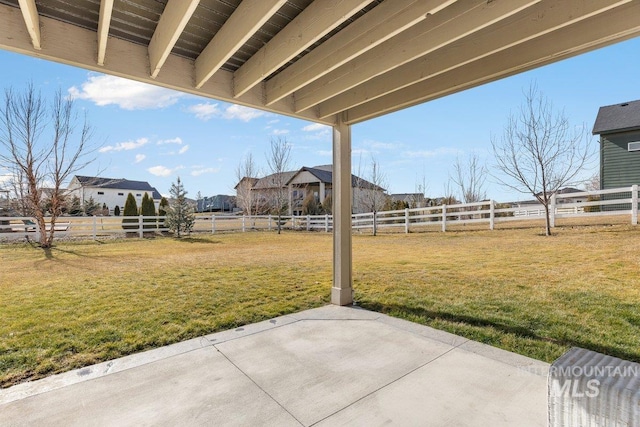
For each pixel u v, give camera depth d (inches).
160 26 91.9
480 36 90.9
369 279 212.4
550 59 90.7
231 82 127.6
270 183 759.1
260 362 102.7
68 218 479.5
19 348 113.7
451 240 381.1
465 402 79.8
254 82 113.7
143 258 311.3
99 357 107.3
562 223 393.1
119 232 517.3
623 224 332.8
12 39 85.6
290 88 120.6
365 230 589.0
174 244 428.8
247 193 791.7
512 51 96.4
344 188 162.1
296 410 77.8
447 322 135.4
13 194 421.1
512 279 199.6
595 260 229.3
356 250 344.8
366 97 128.0
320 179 880.9
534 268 223.3
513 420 72.5
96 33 98.4
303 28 89.1
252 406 79.7
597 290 169.8
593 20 81.0
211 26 96.8
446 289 185.0
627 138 424.2
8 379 93.7
